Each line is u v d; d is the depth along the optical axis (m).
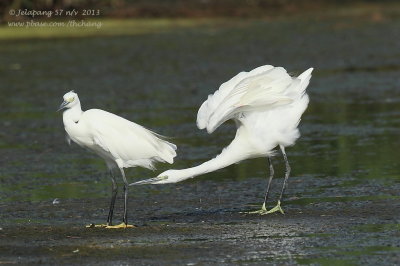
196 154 17.34
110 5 41.72
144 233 11.61
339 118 20.80
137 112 21.86
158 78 26.78
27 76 27.72
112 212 12.21
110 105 22.88
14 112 22.58
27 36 36.47
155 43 33.75
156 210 13.27
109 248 10.80
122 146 12.02
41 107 23.11
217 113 11.95
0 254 10.62
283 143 12.70
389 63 28.75
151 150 12.16
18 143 19.06
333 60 29.55
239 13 42.41
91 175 15.97
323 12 43.31
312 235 11.22
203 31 36.97
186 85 25.50
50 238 11.42
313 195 13.77
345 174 15.16
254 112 12.56
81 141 12.27
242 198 13.88
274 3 44.50
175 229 11.83
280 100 12.42
